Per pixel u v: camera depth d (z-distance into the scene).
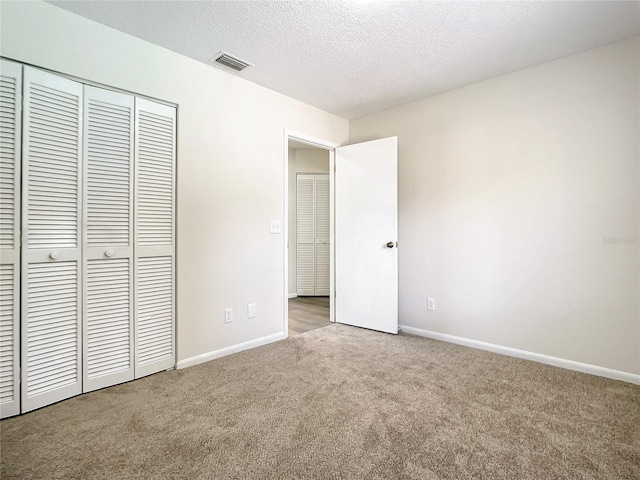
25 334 1.74
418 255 3.16
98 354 2.01
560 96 2.38
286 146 3.05
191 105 2.38
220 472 1.33
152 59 2.18
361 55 2.33
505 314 2.65
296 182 5.29
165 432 1.59
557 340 2.42
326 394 1.98
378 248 3.28
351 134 3.72
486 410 1.80
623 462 1.39
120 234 2.08
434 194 3.04
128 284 2.12
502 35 2.08
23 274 1.74
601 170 2.22
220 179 2.56
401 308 3.31
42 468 1.34
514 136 2.58
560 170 2.38
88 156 1.95
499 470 1.35
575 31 2.04
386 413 1.77
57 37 1.81
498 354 2.66
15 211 1.71
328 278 5.29
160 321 2.27
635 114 2.10
